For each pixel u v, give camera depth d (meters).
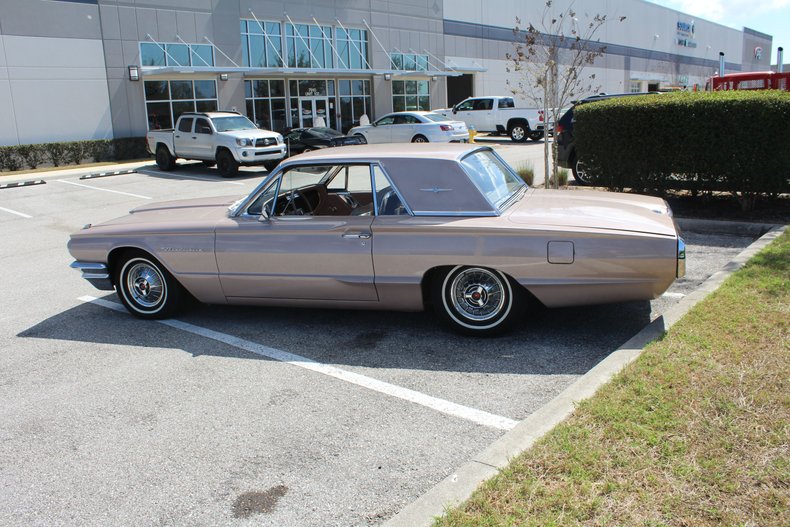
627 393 3.72
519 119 29.45
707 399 3.58
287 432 3.90
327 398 4.34
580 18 44.34
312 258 5.34
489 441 3.69
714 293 5.36
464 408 4.10
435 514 2.83
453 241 4.93
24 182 18.08
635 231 4.67
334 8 30.97
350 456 3.60
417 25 34.81
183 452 3.73
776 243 7.04
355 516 3.08
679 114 9.39
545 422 3.54
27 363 5.23
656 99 9.83
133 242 5.93
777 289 5.35
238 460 3.62
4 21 21.80
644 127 9.73
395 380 4.57
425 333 5.46
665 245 4.60
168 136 20.56
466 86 39.09
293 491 3.30
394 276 5.14
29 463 3.69
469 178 5.04
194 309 6.48
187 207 6.57
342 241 5.23
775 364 3.96
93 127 24.19
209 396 4.45
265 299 5.68
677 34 57.38
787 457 3.01
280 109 29.72
